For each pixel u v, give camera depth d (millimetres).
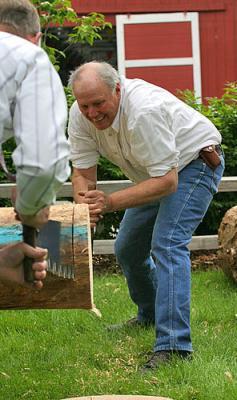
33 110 3027
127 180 9102
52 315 6570
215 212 9453
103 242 8617
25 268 3242
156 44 14656
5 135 3160
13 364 5527
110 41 14867
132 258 5902
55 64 10070
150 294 6102
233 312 6629
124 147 5246
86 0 14453
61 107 3086
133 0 14586
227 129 9578
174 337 5324
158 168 5027
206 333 6039
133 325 6262
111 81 4945
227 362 5363
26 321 6473
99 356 5629
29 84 3070
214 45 14789
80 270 3910
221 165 5598
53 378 5191
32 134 3000
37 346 5922
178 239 5379
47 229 3758
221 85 14758
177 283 5332
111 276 8547
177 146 5395
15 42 3166
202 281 8031
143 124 4961
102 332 6223
